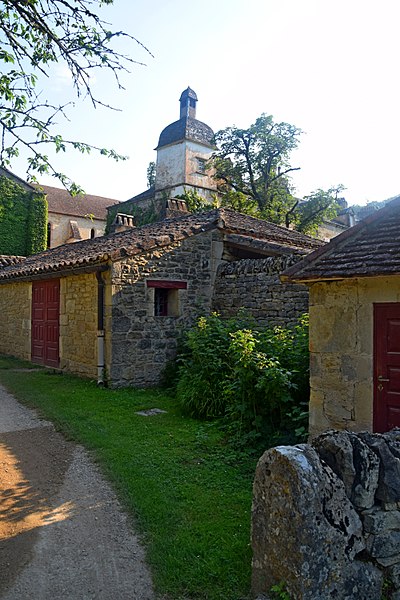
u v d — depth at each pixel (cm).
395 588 284
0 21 452
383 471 289
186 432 653
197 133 3369
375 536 279
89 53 469
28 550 357
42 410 754
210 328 848
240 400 653
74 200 3953
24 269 1350
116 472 499
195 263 1098
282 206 2934
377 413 500
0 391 916
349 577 265
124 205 3538
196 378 779
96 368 1014
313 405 562
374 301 506
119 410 770
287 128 2786
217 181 3372
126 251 961
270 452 281
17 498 446
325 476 268
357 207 4188
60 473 507
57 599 300
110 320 955
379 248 512
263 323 1000
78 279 1098
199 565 331
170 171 3388
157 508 418
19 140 455
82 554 352
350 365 526
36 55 484
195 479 489
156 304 1056
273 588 263
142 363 992
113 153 485
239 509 421
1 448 585
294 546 255
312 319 566
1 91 443
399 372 486
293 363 650
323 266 536
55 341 1213
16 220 2862
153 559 341
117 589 311
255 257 1203
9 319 1528
